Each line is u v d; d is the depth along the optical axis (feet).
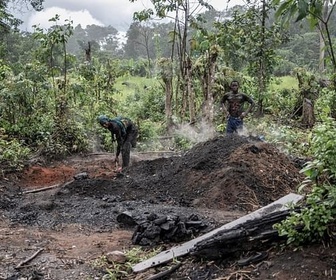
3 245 17.57
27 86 40.55
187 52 51.06
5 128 39.45
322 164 12.10
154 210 21.22
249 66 51.31
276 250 12.96
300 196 16.97
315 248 12.28
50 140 39.01
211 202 22.52
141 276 14.34
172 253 15.20
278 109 50.03
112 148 42.86
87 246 17.46
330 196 12.17
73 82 49.49
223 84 46.01
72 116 43.55
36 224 20.83
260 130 40.78
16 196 26.81
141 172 29.60
